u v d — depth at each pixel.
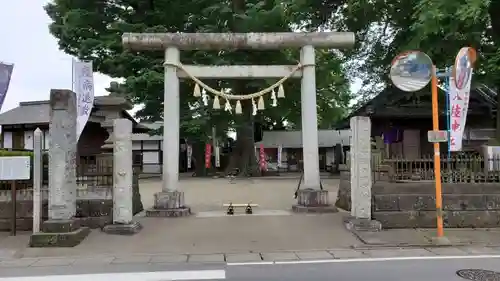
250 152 28.22
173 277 6.37
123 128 9.64
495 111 20.50
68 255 7.85
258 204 13.47
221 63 21.16
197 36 11.98
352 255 7.70
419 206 10.12
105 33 23.44
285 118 27.94
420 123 21.98
